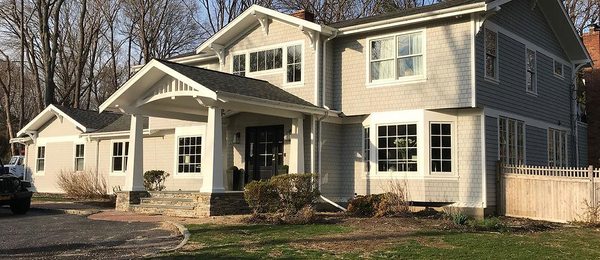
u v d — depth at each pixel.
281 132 17.95
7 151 49.44
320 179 16.67
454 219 12.68
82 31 39.81
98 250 9.67
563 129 21.05
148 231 12.13
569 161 21.50
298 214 13.17
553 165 19.91
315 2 35.94
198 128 20.83
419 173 15.66
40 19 36.91
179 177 21.17
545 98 19.70
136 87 16.20
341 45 17.64
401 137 16.12
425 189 15.53
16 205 16.67
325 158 16.95
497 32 16.50
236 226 12.26
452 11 15.03
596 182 14.18
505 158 16.42
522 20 18.31
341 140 17.58
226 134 19.14
